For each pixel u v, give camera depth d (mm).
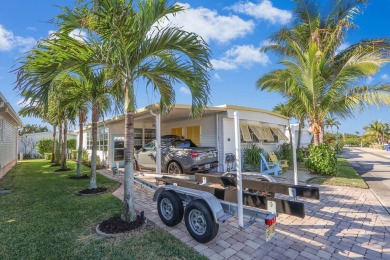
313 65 8844
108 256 3154
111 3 3328
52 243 3543
